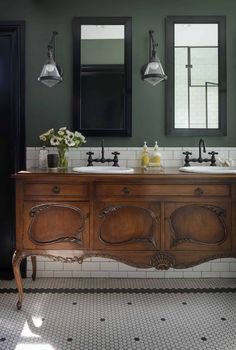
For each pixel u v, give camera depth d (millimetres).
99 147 2980
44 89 2965
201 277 2959
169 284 2822
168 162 2973
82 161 2971
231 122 2977
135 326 2137
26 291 2658
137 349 1896
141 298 2543
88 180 2311
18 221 2348
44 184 2330
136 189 2322
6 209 2977
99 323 2172
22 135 2959
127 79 2945
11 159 2969
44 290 2680
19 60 2943
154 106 2969
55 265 2953
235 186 2328
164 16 2959
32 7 2957
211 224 2336
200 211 2332
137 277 2953
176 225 2330
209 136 2982
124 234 2330
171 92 2951
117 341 1973
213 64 2969
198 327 2127
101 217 2324
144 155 2820
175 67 2965
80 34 2949
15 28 2947
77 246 2336
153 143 2979
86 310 2344
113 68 2959
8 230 2969
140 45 2961
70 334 2045
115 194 2322
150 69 2721
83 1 2957
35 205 2338
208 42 2965
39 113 2969
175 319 2227
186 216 2330
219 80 2955
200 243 2332
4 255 2961
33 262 2865
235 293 2641
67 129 2971
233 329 2105
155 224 2326
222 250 2340
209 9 2959
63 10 2957
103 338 2004
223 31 2949
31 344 1940
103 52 2957
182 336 2025
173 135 2959
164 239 2326
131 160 2973
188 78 2969
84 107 2971
